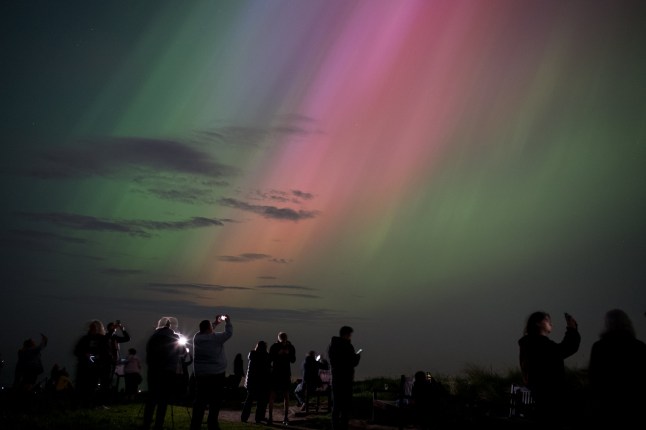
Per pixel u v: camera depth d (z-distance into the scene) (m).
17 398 15.58
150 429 12.34
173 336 11.87
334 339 12.13
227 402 20.77
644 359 6.98
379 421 13.27
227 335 11.94
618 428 6.90
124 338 15.74
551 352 8.19
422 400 12.01
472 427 11.02
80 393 15.05
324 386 17.22
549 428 8.00
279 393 15.89
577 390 11.13
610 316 7.30
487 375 14.39
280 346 15.30
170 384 11.69
